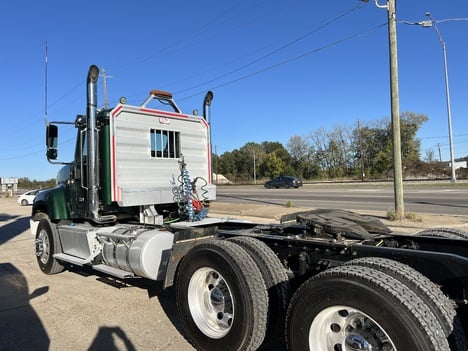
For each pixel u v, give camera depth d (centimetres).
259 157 10206
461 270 286
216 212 1873
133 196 595
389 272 279
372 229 421
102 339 426
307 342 294
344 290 274
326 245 359
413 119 8112
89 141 599
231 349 346
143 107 639
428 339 241
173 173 679
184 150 704
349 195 2762
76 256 641
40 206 774
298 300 303
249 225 557
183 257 433
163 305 533
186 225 566
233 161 10700
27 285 650
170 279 434
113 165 593
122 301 552
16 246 1080
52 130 695
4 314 511
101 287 627
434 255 299
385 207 1875
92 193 601
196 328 383
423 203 2002
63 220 709
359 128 8575
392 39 1435
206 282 394
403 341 246
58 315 503
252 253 373
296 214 468
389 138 8288
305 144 9400
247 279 339
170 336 431
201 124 739
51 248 696
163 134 671
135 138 626
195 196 668
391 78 1431
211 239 432
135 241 515
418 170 6706
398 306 250
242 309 338
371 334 276
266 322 340
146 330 448
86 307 530
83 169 653
